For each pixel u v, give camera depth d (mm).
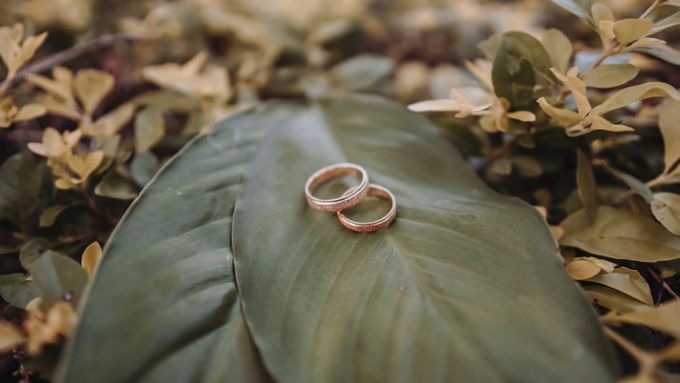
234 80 321
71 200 238
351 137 253
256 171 231
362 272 193
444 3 356
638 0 286
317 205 213
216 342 180
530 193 254
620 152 251
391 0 378
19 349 209
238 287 193
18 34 245
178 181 219
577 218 221
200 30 337
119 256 190
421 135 253
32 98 276
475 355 168
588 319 176
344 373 173
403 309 181
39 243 229
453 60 355
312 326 184
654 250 207
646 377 169
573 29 321
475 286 184
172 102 278
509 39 219
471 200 219
